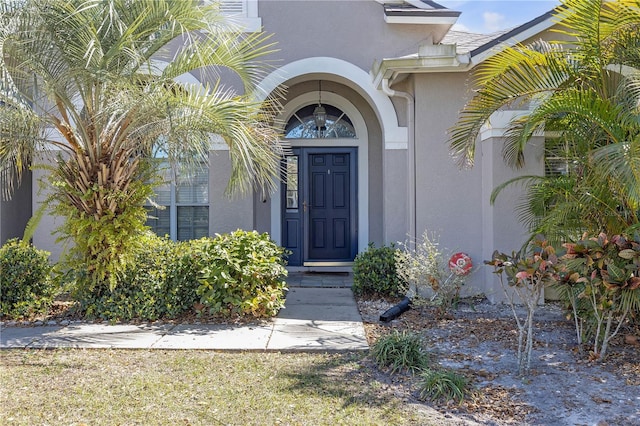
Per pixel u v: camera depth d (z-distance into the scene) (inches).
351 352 238.8
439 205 354.3
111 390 189.2
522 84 265.6
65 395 184.1
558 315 311.3
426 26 398.9
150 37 279.4
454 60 322.7
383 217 425.1
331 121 474.0
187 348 242.1
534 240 253.3
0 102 268.5
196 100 264.2
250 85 315.0
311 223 478.0
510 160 331.9
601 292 232.7
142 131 273.6
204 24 277.7
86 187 286.7
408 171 377.4
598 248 217.8
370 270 357.1
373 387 195.2
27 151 269.6
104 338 257.4
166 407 174.6
